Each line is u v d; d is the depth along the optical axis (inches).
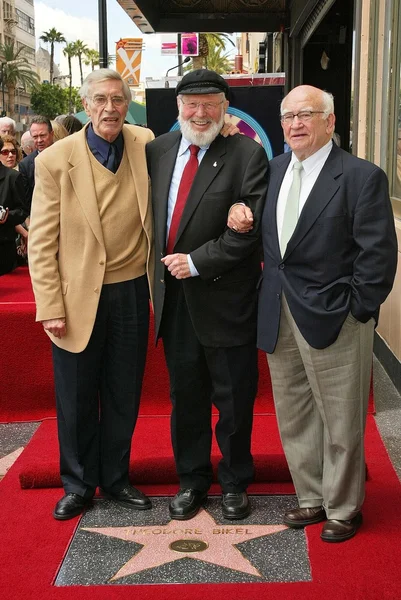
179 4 375.9
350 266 110.3
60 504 126.3
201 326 118.6
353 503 115.5
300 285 111.9
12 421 176.2
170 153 120.5
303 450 120.6
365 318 109.3
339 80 379.6
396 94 189.5
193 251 115.6
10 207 212.1
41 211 119.1
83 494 127.2
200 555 112.8
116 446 128.4
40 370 175.0
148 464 136.8
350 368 111.9
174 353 122.6
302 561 110.4
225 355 119.6
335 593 101.2
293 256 111.1
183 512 124.0
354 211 107.3
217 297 118.0
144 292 125.6
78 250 120.0
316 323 109.7
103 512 128.0
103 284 121.2
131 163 121.3
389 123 195.8
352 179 107.5
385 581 103.5
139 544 116.7
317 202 108.5
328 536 114.2
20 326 173.0
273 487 135.7
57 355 124.0
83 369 122.9
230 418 122.0
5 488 137.7
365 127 220.8
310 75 382.3
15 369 175.0
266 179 116.9
